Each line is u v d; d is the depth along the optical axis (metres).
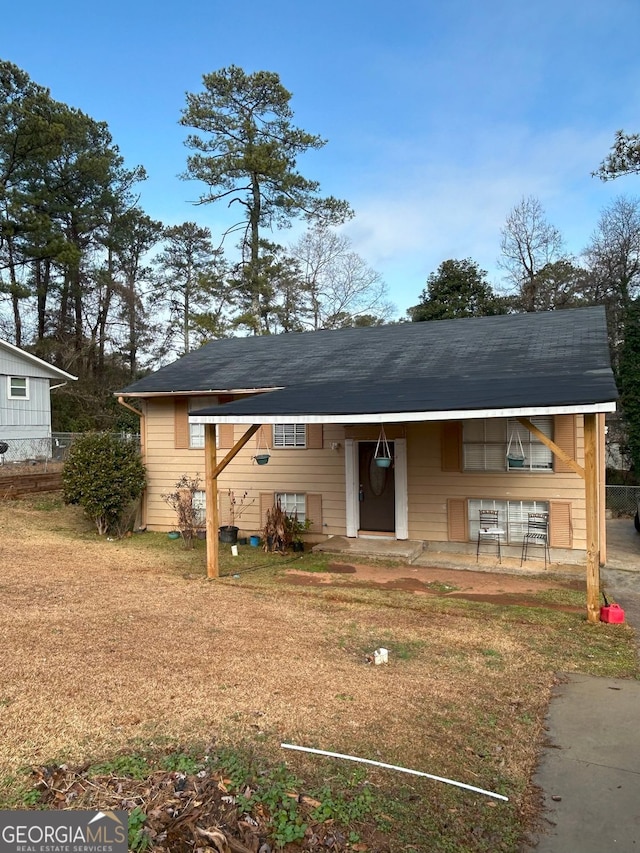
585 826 3.04
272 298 30.19
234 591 8.21
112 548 11.48
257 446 13.01
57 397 28.80
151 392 12.76
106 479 12.66
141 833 2.84
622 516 17.58
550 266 30.44
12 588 7.58
